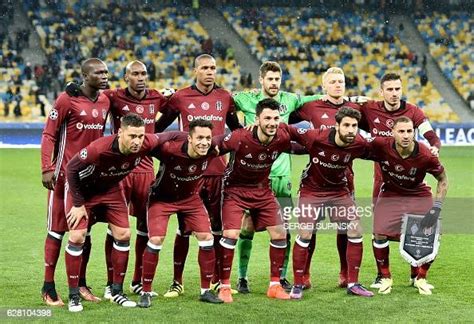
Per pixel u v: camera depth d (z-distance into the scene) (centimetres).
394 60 4162
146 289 938
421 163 988
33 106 3653
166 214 953
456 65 4156
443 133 3422
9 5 3962
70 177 894
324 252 1297
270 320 866
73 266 911
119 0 4178
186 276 1120
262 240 1407
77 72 3834
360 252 997
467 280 1080
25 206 1822
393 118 1087
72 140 962
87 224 934
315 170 989
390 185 1024
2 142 3234
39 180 2269
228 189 990
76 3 4116
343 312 902
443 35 4266
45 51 3909
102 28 4088
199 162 928
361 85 4072
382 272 1029
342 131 942
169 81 3972
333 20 4291
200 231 953
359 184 2189
